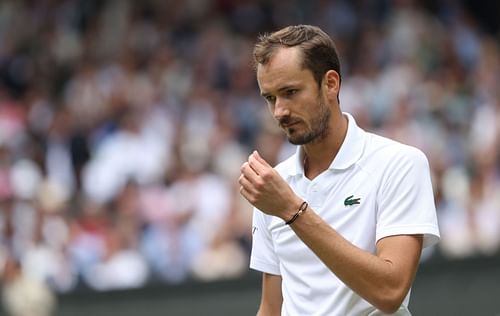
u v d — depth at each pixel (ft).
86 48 153.38
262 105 131.23
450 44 143.23
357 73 136.67
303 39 42.09
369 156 43.73
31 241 105.91
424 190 42.75
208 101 132.98
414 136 116.37
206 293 92.73
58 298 97.35
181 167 112.68
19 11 161.99
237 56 145.79
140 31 152.87
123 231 104.53
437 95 128.88
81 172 127.44
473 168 107.65
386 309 40.55
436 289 87.10
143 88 138.31
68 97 142.72
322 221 40.29
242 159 117.60
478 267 86.84
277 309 47.42
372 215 43.09
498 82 134.62
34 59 153.58
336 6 153.28
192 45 148.97
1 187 115.75
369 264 39.91
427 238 42.73
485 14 157.28
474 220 101.35
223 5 157.28
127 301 95.20
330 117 43.52
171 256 103.45
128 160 123.65
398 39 141.69
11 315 97.81
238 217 100.89
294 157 45.68
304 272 44.37
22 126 138.31
